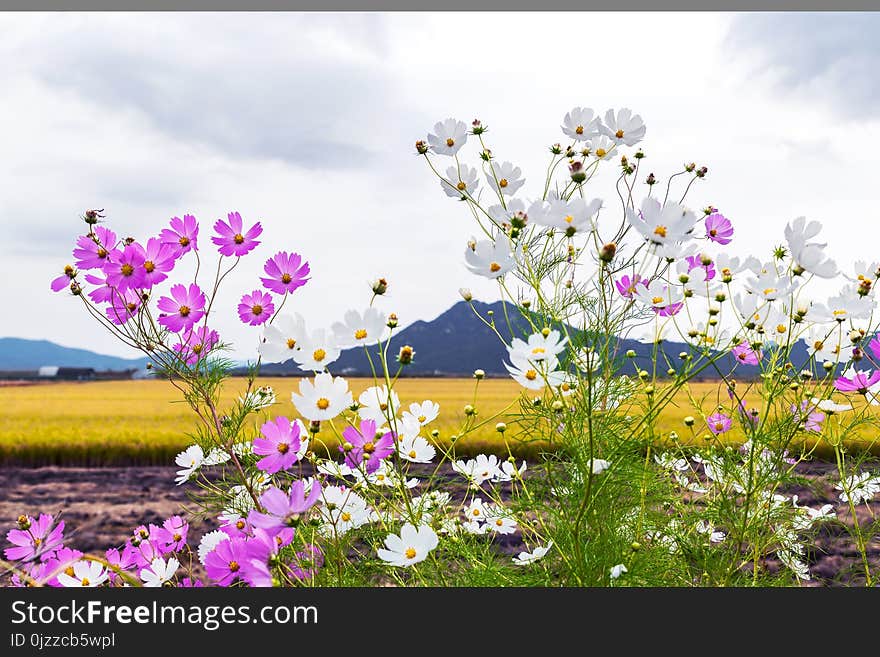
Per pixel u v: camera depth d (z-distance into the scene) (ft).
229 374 5.60
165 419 46.93
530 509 5.99
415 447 6.40
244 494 6.04
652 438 5.72
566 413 5.23
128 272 5.20
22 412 54.08
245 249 5.48
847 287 6.31
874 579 6.64
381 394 5.38
